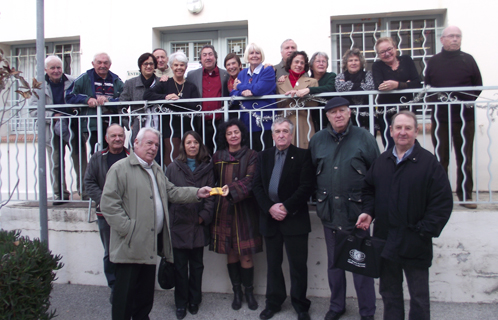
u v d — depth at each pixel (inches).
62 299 141.7
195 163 132.7
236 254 134.0
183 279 127.3
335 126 114.9
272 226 122.6
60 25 221.1
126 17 214.5
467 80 140.6
